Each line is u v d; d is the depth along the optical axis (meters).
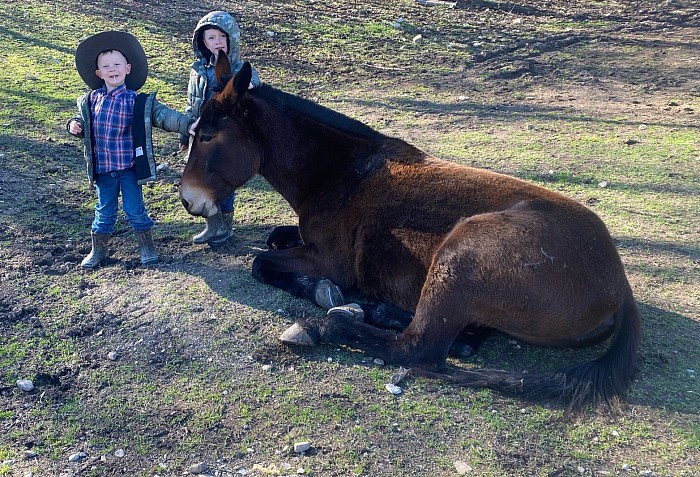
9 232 5.11
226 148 4.38
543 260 3.57
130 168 4.51
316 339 3.89
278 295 4.46
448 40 11.52
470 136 7.61
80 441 3.19
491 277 3.61
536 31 12.29
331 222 4.39
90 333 4.01
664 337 4.15
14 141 6.64
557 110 8.55
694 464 3.15
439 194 4.05
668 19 13.16
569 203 3.85
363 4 13.23
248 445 3.19
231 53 5.01
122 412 3.38
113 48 4.32
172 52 9.69
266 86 4.65
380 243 4.16
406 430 3.31
